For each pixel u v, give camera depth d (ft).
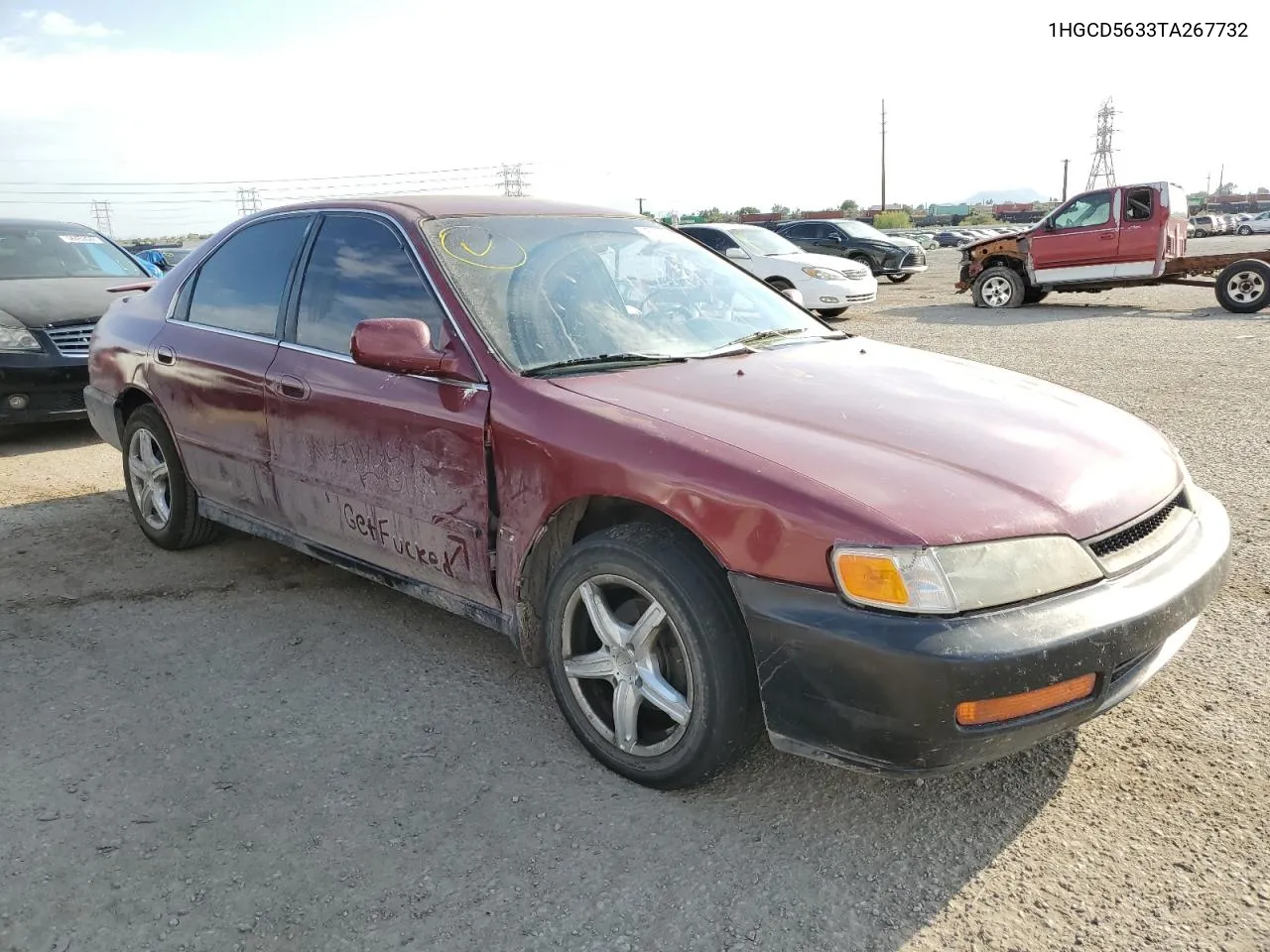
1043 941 6.82
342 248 11.53
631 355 10.14
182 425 13.47
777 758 9.16
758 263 47.62
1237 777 8.64
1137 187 46.55
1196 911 7.07
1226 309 45.32
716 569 7.95
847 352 11.21
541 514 8.94
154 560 14.52
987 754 7.20
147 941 6.87
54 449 22.12
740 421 8.48
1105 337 37.35
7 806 8.42
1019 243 50.83
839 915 7.09
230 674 10.90
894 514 7.21
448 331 9.97
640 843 7.92
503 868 7.63
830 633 7.12
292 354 11.56
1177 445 20.06
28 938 6.89
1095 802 8.37
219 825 8.16
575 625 9.06
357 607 12.78
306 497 11.59
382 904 7.23
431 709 10.12
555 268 10.99
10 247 25.49
